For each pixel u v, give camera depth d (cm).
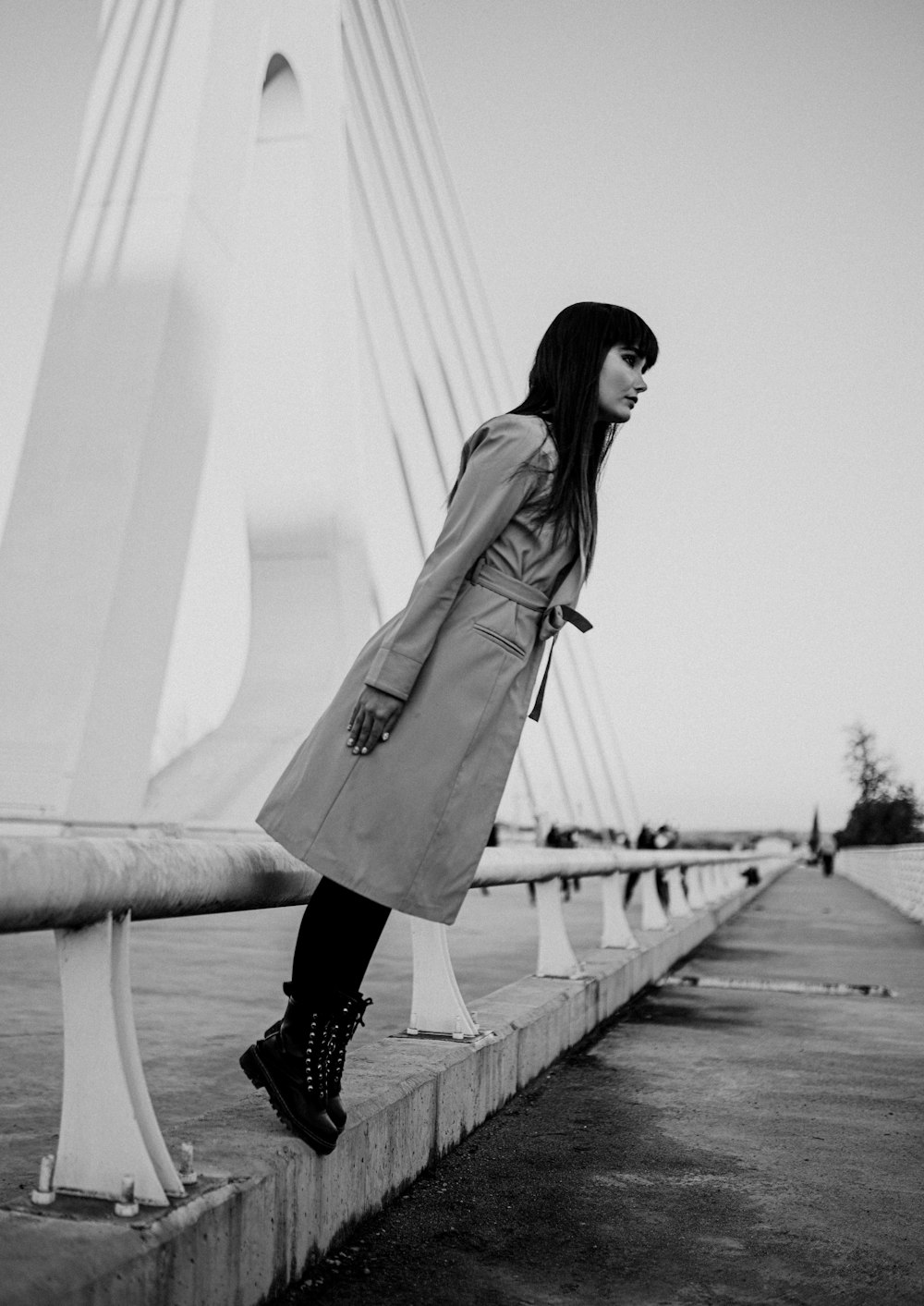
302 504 2412
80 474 1595
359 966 190
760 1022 491
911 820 6191
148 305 1658
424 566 189
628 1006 539
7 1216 144
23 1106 304
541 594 197
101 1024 155
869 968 745
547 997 400
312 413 2405
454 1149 269
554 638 203
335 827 183
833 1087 355
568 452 196
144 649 1609
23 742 1467
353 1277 186
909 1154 276
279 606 2405
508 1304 177
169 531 1675
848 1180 252
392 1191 227
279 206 2369
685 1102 330
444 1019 300
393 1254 197
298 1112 187
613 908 618
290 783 190
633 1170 257
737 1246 208
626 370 205
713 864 1332
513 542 195
